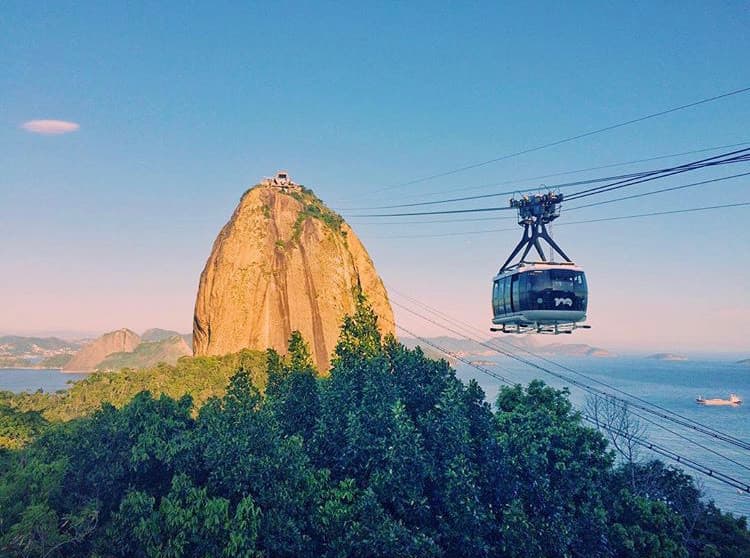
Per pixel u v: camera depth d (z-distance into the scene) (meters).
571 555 35.72
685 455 136.38
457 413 37.53
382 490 33.75
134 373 71.31
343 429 38.31
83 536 29.34
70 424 41.78
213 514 29.45
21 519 28.80
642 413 196.25
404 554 31.00
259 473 32.72
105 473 33.31
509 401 47.28
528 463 36.91
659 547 36.78
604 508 38.62
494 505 36.47
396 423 35.59
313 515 33.00
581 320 43.94
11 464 34.41
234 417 36.59
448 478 34.56
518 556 34.03
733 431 170.00
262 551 30.05
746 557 41.00
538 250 45.19
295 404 42.03
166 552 28.45
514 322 45.25
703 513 46.72
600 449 42.31
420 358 46.16
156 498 33.97
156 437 35.09
